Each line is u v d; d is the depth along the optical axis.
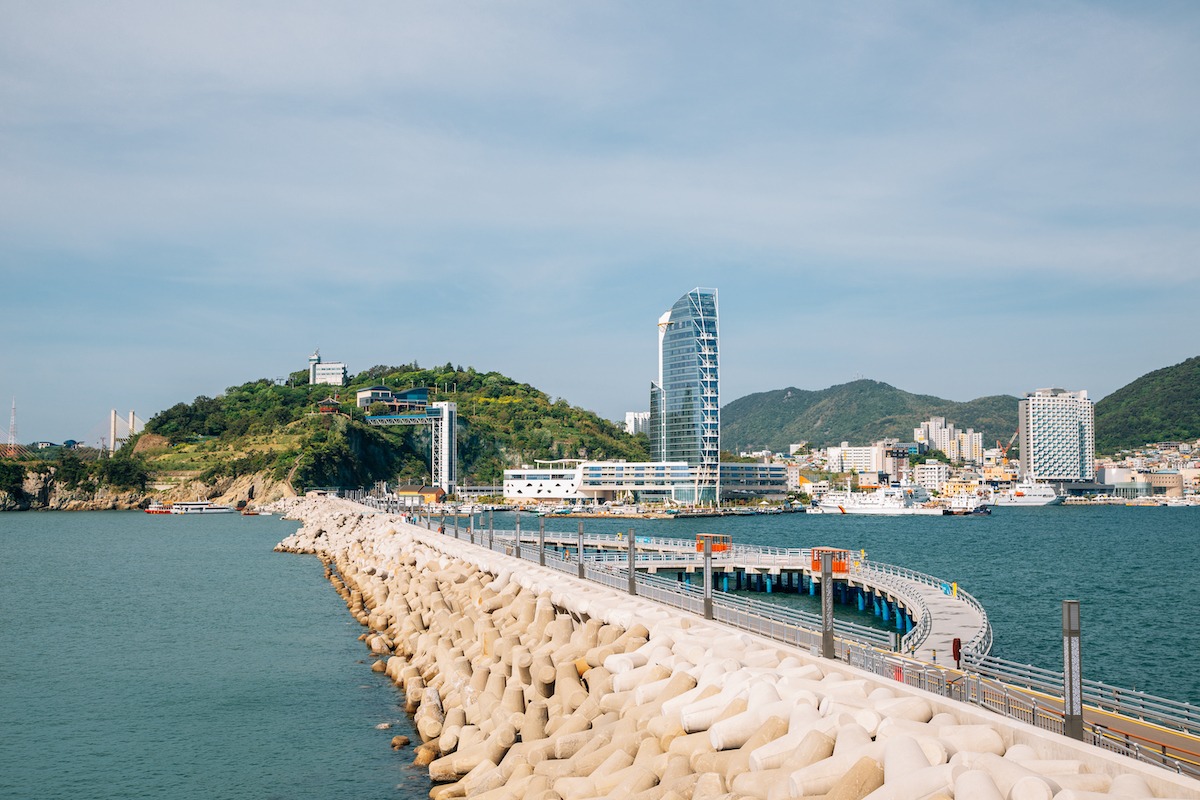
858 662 32.72
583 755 28.02
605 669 34.91
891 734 20.84
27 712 44.31
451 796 30.08
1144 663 60.69
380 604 71.25
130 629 65.88
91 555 128.75
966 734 20.58
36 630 65.81
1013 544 175.50
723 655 32.03
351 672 51.50
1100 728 24.33
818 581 90.19
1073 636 21.73
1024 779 17.14
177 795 33.88
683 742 25.44
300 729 41.09
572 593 48.41
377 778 34.72
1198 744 26.44
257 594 84.62
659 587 51.00
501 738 31.95
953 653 37.16
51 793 34.47
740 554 93.62
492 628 45.94
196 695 47.03
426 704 39.97
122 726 42.00
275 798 33.38
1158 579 112.38
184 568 109.31
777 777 21.02
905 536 198.00
